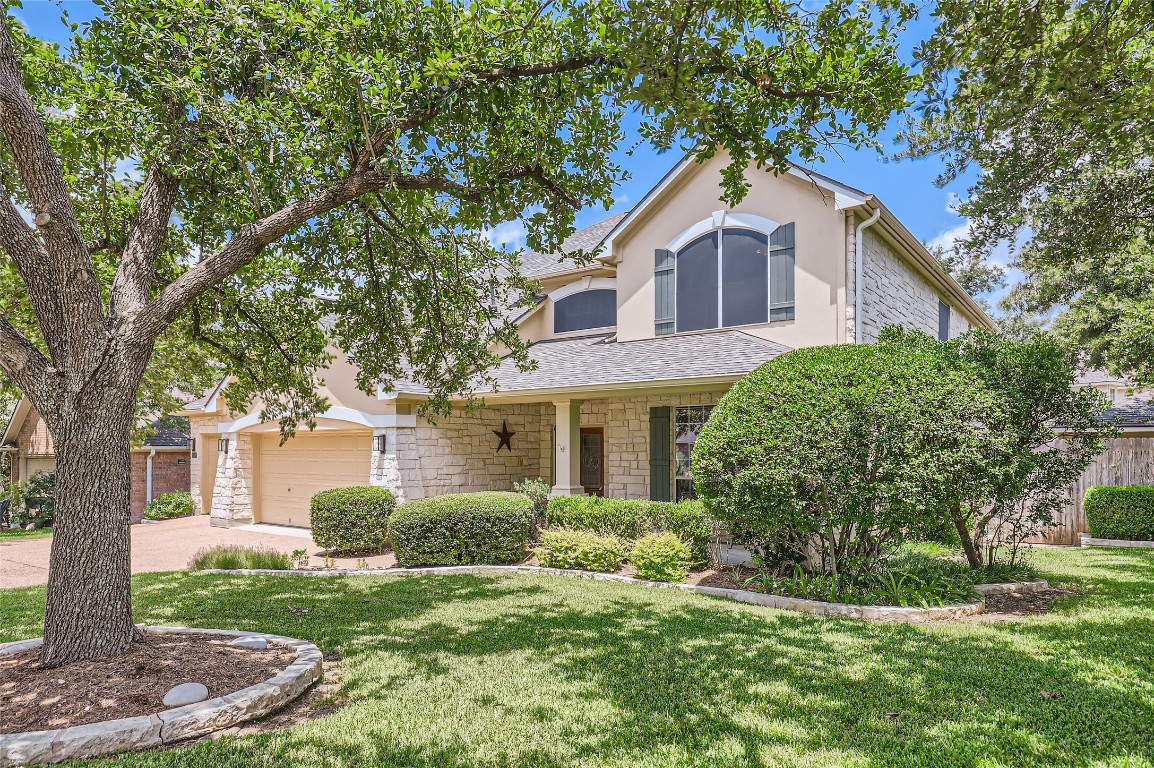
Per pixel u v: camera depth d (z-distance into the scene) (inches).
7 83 186.9
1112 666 206.8
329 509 474.3
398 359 361.7
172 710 164.9
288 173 256.2
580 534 412.8
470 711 179.8
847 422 284.8
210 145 230.5
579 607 304.5
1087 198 286.8
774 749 154.4
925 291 592.4
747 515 307.3
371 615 291.9
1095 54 152.3
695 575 378.6
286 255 346.9
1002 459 297.7
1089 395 321.7
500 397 522.9
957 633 251.1
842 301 445.7
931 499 276.2
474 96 217.0
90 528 196.4
